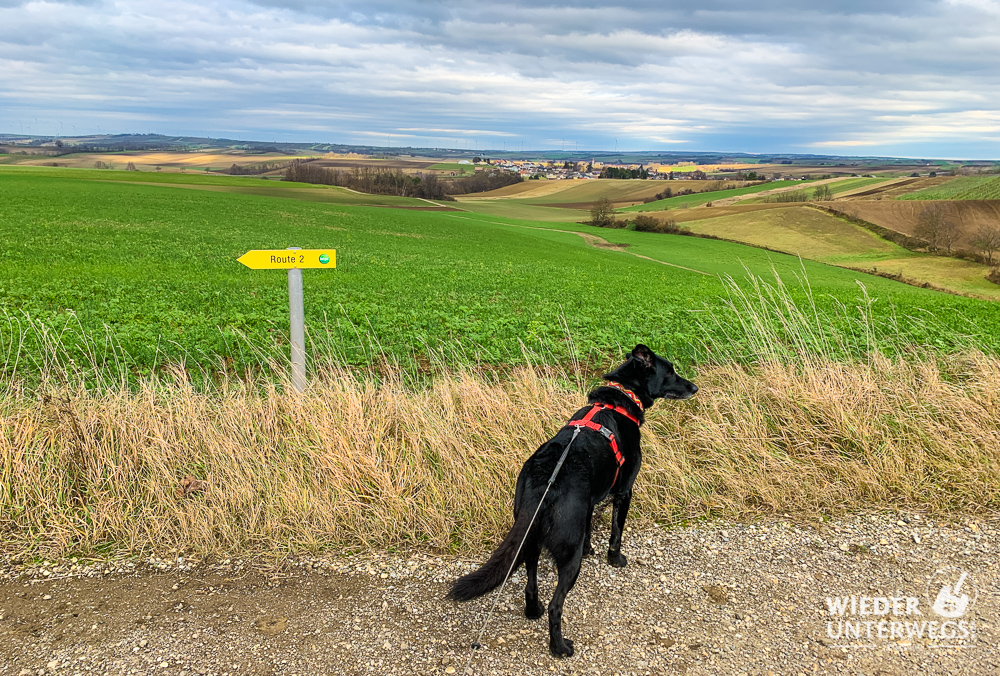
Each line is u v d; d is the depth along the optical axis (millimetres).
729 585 4012
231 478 4836
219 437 5273
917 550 4453
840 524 4797
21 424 5148
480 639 3438
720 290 26969
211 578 4008
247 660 3246
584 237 74688
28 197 45500
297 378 6336
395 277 25688
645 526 4754
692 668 3256
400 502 4656
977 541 4566
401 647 3365
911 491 5168
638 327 13125
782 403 6309
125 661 3229
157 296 16031
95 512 4562
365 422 5508
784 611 3760
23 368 7902
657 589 3959
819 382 6492
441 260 36438
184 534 4410
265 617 3611
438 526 4566
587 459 3641
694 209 114688
